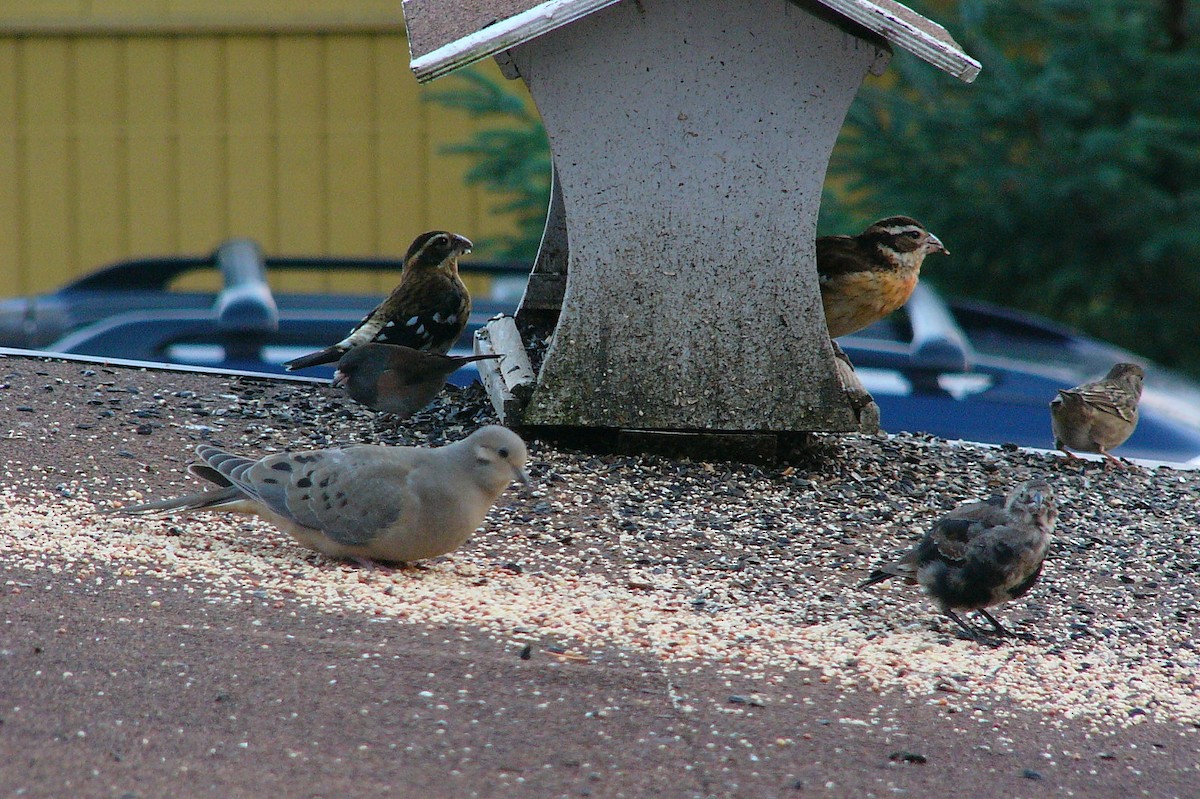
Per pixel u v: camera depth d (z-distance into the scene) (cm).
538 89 1214
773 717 816
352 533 965
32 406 1298
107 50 3145
